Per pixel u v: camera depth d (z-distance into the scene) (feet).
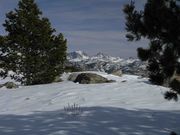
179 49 21.01
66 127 31.53
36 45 96.53
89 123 32.86
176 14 21.24
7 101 53.98
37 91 59.98
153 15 21.44
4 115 39.70
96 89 57.77
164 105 42.83
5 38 95.04
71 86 62.80
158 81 21.79
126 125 32.30
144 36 22.43
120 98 49.73
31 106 47.16
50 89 61.05
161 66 21.66
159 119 34.68
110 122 33.32
